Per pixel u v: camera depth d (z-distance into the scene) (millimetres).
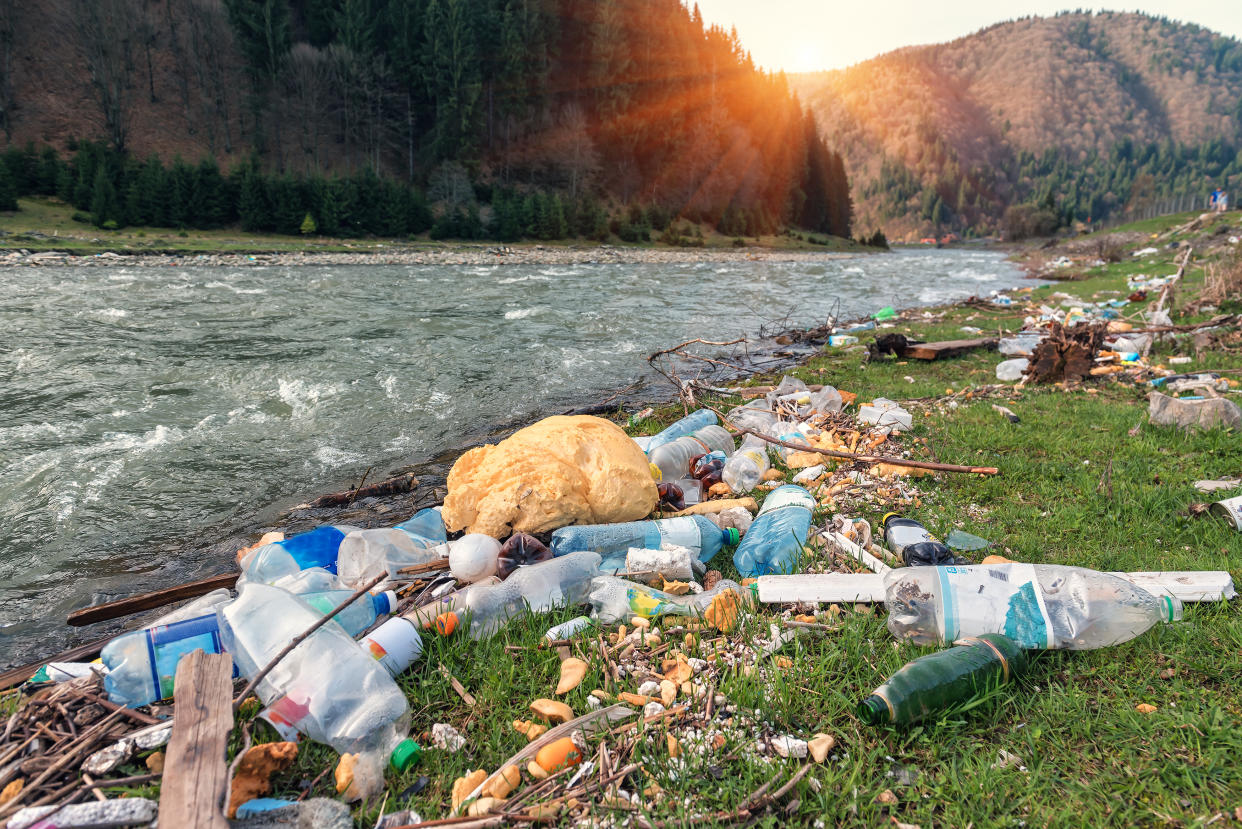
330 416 7141
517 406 7773
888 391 7727
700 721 2418
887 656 2719
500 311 15234
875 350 9820
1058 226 105000
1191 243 28047
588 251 49312
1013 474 4789
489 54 69562
